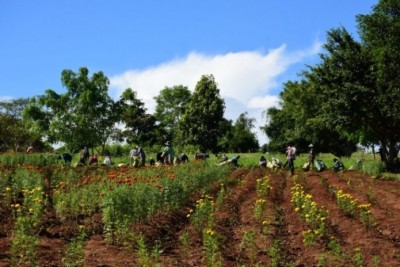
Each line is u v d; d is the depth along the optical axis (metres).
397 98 35.50
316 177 29.38
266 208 16.48
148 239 11.47
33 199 12.53
